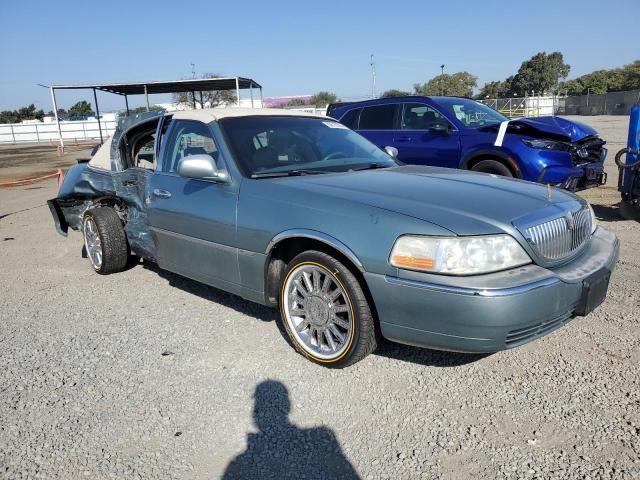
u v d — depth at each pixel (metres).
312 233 3.39
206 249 4.16
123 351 3.92
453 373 3.45
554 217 3.25
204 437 2.88
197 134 4.43
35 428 2.99
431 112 8.60
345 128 5.11
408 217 3.09
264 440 2.85
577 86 94.31
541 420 2.92
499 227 3.02
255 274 3.81
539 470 2.54
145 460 2.71
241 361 3.71
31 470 2.64
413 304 3.00
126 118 5.57
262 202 3.71
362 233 3.18
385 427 2.92
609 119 41.50
